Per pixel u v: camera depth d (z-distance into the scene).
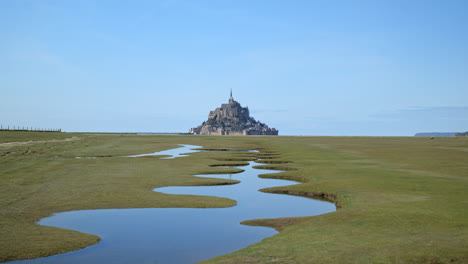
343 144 124.06
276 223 23.80
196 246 19.64
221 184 39.47
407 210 23.78
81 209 27.36
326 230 20.22
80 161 60.53
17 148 83.75
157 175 45.16
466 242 17.14
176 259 17.73
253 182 41.12
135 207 28.19
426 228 19.69
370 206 25.55
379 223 21.02
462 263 14.80
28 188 34.94
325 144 124.12
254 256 16.41
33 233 21.19
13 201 29.28
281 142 143.62
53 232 21.47
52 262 17.00
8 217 24.58
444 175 41.00
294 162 58.78
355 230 19.91
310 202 30.73
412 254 15.82
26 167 50.56
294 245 17.73
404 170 46.16
